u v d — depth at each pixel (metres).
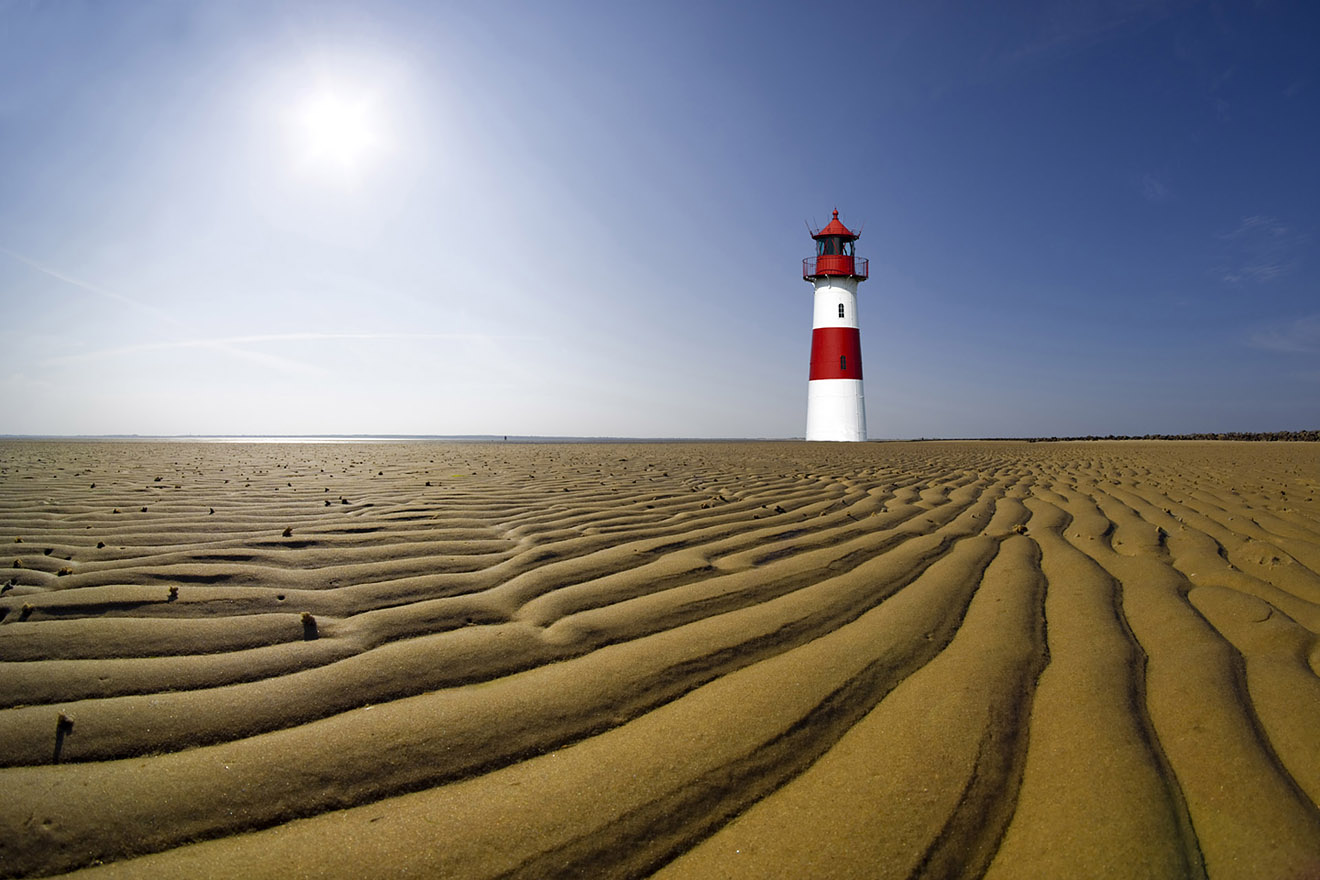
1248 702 2.06
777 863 1.50
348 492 6.00
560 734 1.95
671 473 8.60
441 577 3.30
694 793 1.71
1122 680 2.26
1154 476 9.12
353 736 1.89
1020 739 1.96
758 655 2.50
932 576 3.53
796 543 4.20
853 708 2.14
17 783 1.67
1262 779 1.68
